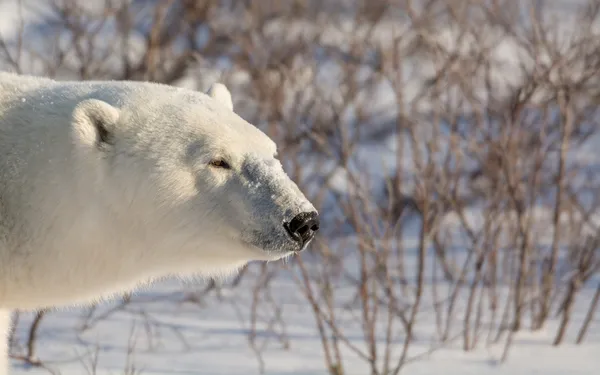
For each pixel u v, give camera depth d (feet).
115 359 54.44
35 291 39.86
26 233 38.65
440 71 71.00
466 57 77.30
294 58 97.25
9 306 40.22
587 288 71.41
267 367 54.29
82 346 56.70
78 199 38.65
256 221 38.27
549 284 62.18
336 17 120.06
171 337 59.26
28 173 38.63
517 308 60.23
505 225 74.38
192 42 99.19
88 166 38.52
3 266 38.93
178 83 92.07
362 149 100.53
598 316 65.10
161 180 38.63
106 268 40.27
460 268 75.25
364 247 57.31
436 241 72.59
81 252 39.37
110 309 64.49
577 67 80.18
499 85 90.74
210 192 38.81
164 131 39.04
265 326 62.28
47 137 38.96
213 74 95.55
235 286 71.72
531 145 78.59
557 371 53.93
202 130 39.01
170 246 39.86
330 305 54.54
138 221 39.27
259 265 78.89
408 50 103.40
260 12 108.37
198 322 62.80
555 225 62.90
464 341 57.67
